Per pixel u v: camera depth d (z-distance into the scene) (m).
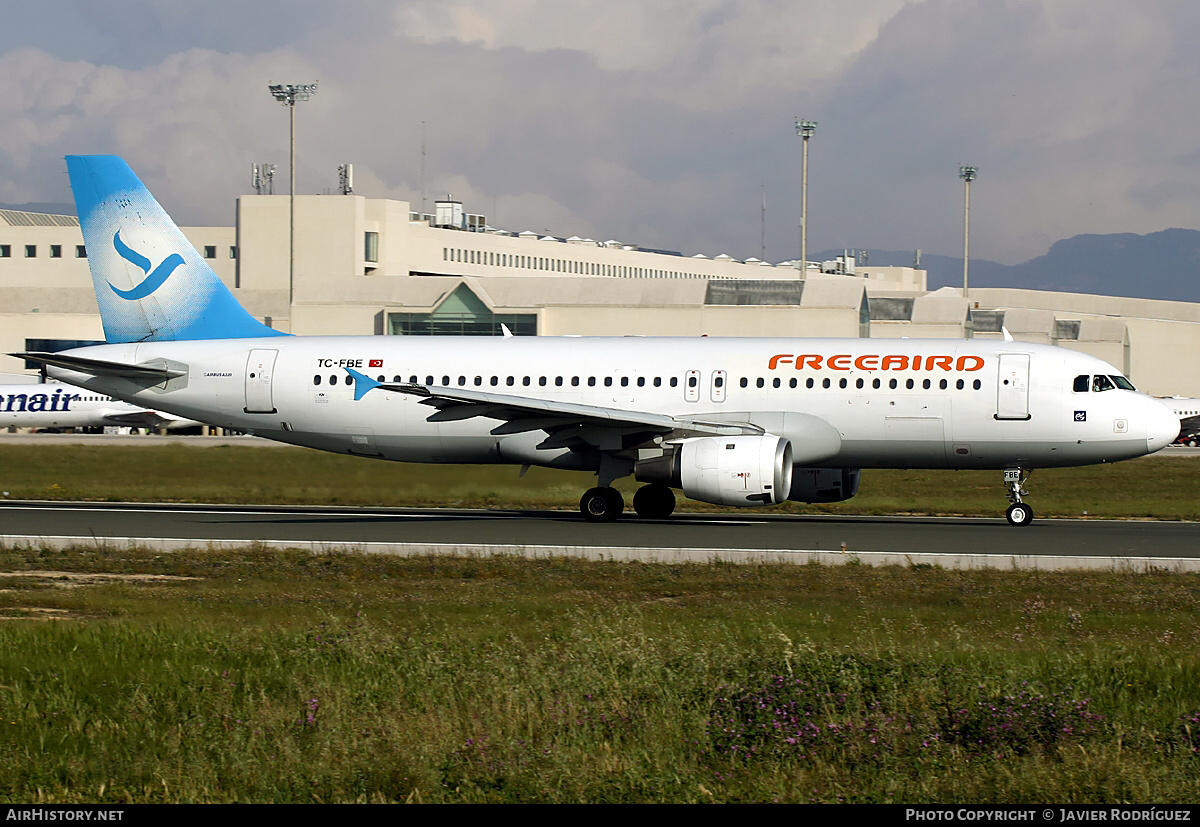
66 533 104.56
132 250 127.38
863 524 116.00
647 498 121.50
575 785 36.78
